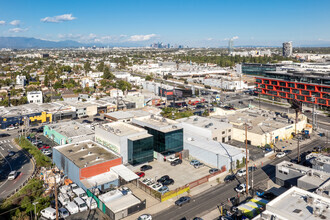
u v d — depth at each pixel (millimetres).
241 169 70062
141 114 121562
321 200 45031
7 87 197250
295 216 40000
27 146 89188
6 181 66562
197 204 55125
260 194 57344
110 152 70438
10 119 113688
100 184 59500
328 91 133500
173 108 136625
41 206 52719
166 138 77312
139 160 74000
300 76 147250
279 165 63375
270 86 167000
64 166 68938
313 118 113750
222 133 91750
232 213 50531
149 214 50438
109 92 186750
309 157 73000
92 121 122938
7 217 50625
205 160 76625
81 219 49281
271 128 93938
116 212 49438
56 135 94500
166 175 67000
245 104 155250
